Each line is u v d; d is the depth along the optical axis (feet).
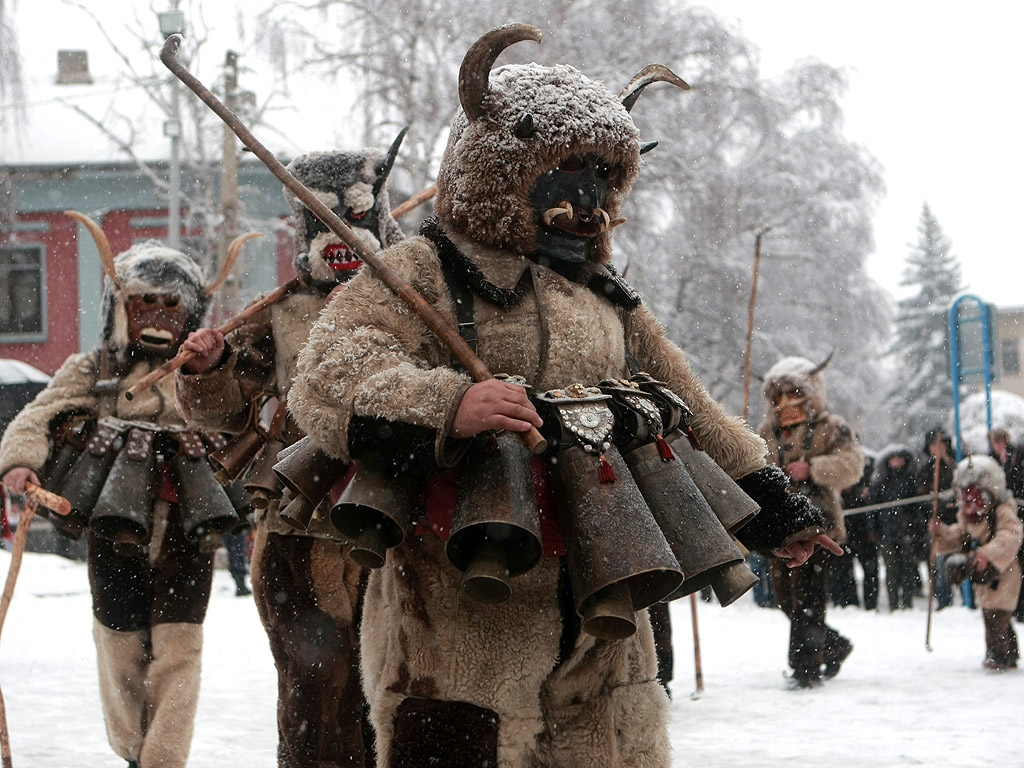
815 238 91.20
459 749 11.21
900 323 181.27
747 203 89.25
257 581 16.96
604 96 12.33
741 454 12.67
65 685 27.61
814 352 91.20
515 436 11.03
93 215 97.60
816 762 19.89
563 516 11.07
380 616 11.96
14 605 42.78
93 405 19.77
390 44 76.79
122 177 97.30
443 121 76.18
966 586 48.52
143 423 19.21
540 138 11.82
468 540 10.95
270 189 92.73
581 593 10.69
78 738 22.02
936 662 31.83
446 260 11.85
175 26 79.05
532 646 11.34
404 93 76.18
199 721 23.72
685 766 19.84
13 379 71.51
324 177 18.15
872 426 151.94
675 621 42.96
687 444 12.23
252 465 16.76
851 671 30.32
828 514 28.71
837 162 92.58
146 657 18.81
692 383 12.95
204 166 90.27
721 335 86.53
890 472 48.24
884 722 23.35
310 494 11.74
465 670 11.29
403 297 11.37
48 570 52.06
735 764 19.90
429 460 10.87
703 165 82.43
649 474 11.58
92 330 98.53
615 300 12.63
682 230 85.61
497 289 11.70
